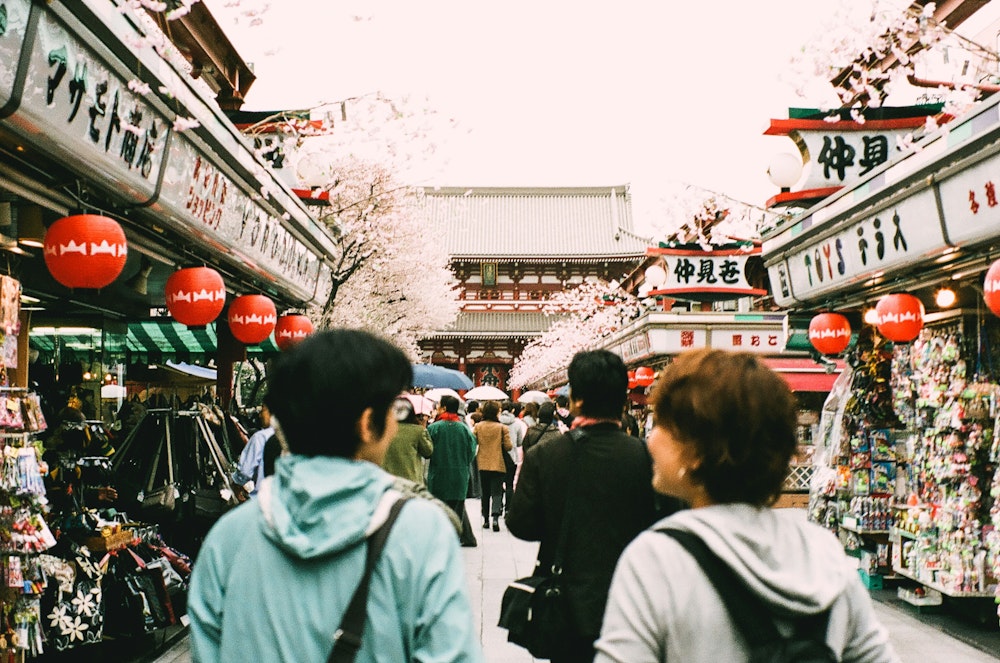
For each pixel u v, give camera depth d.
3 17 3.29
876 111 8.41
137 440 7.26
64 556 5.86
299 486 1.86
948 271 6.50
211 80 15.34
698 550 1.78
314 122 10.70
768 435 1.86
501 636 6.85
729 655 1.73
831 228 7.66
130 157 4.71
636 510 3.56
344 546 1.81
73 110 3.98
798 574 1.76
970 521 7.11
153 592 6.39
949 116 7.72
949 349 7.36
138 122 4.68
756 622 1.72
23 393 5.31
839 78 9.04
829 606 1.76
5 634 4.93
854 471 8.97
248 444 7.33
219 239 6.56
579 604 3.44
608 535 3.53
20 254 5.58
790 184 8.82
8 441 5.04
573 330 42.38
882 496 8.73
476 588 8.70
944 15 8.46
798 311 9.29
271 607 1.81
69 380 7.90
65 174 4.56
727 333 17.05
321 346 2.02
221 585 1.91
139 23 4.61
